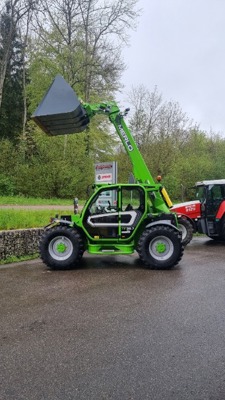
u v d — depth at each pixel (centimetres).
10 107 3297
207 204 1182
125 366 343
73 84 2903
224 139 4203
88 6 2750
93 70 2898
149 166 2958
